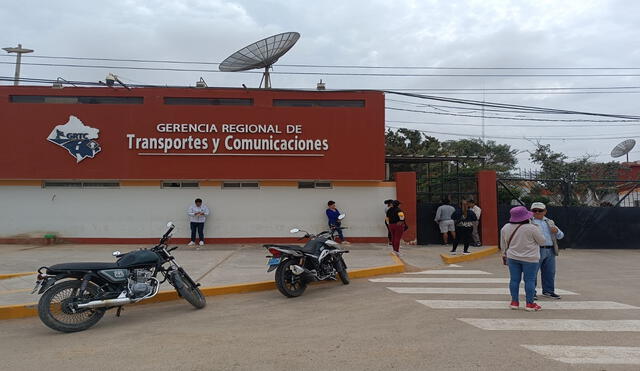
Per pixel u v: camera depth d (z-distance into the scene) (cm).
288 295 922
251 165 1673
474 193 1814
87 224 1666
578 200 2367
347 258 1370
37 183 1656
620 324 698
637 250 1830
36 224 1653
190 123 1659
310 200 1725
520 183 2370
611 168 2983
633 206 1916
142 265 780
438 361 532
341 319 741
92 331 698
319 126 1692
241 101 1708
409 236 1720
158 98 1662
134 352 584
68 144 1628
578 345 593
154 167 1648
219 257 1375
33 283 997
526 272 788
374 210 1741
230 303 886
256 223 1706
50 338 664
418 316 754
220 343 614
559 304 843
